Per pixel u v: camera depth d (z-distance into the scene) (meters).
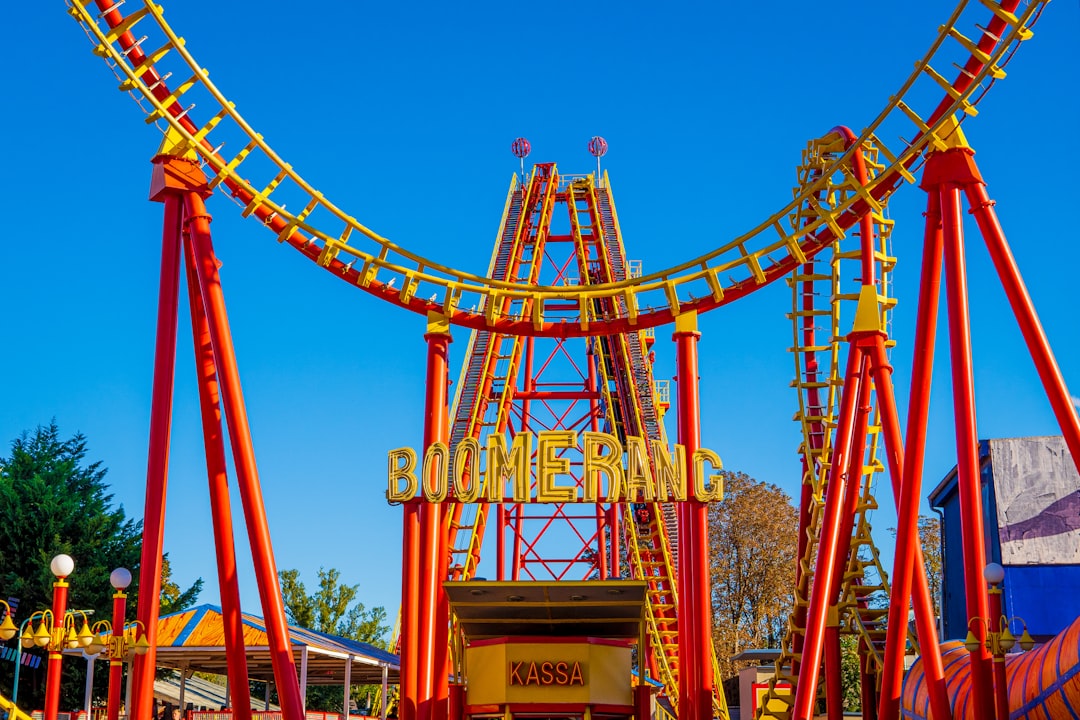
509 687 34.22
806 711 33.25
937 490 51.59
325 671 60.81
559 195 75.38
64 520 67.06
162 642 46.69
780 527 96.62
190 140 31.06
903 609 29.44
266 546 29.83
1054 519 45.00
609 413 63.59
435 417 37.59
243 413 30.25
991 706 24.77
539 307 37.34
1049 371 26.61
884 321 36.06
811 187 34.16
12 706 24.78
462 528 54.28
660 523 56.25
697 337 37.38
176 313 30.70
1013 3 28.06
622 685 34.84
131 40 30.86
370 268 36.28
